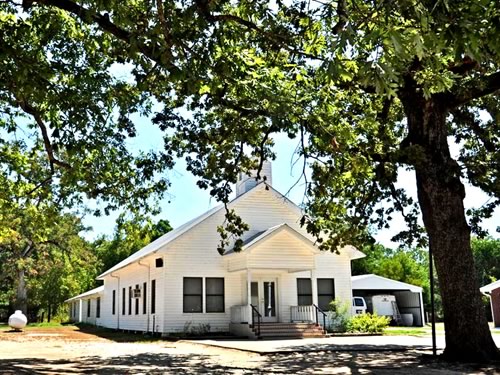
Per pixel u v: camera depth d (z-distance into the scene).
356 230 17.23
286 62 12.07
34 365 12.98
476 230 16.62
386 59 5.36
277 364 12.97
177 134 14.72
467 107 15.76
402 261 56.59
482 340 12.51
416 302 38.50
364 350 16.36
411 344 18.56
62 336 27.56
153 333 25.98
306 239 24.92
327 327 26.14
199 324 25.00
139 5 9.60
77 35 12.02
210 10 8.55
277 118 10.52
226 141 14.46
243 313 24.31
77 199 18.64
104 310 38.75
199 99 13.04
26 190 17.58
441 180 13.06
